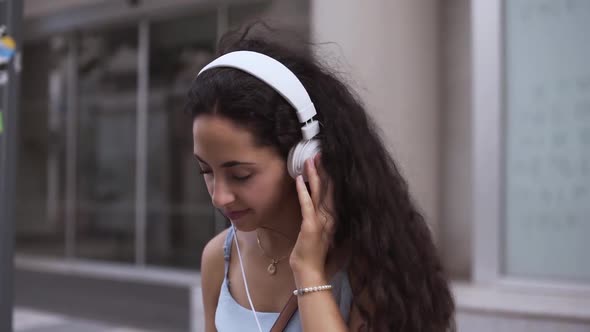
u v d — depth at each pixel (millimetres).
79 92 9352
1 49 2256
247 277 1252
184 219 8211
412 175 4941
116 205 8945
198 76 1066
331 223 1101
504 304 3969
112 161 8984
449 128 5512
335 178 1119
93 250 9219
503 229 4680
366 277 1106
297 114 1058
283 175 1075
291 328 1137
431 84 5340
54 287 7891
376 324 1093
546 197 4570
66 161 9539
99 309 6613
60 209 9617
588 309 3789
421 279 1148
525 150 4641
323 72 1192
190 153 8141
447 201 5531
